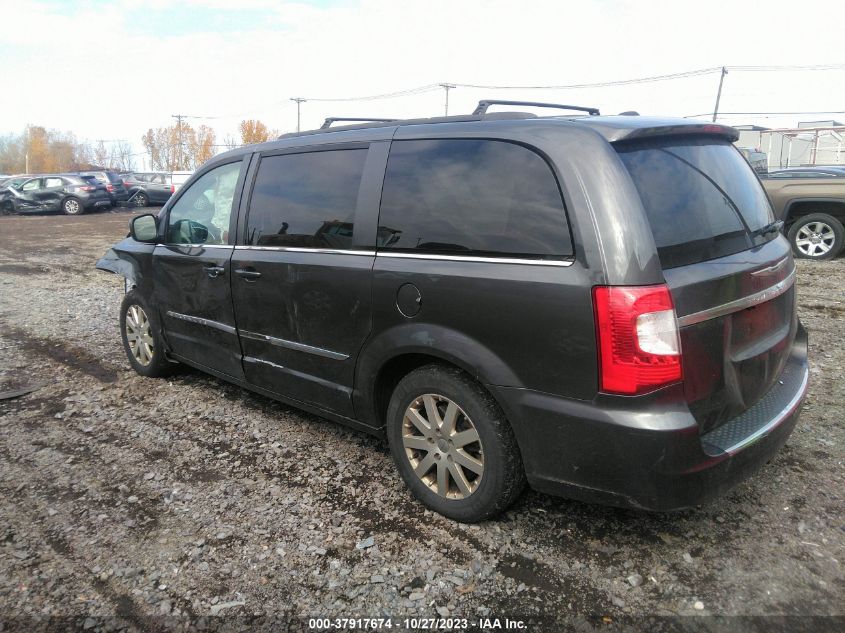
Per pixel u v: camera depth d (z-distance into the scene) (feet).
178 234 14.82
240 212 12.85
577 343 7.89
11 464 12.09
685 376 7.82
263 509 10.35
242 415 14.29
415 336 9.47
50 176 82.58
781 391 9.68
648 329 7.54
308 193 11.50
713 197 9.09
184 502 10.61
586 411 7.97
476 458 9.41
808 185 32.55
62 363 18.44
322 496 10.73
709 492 8.03
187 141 297.53
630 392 7.64
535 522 9.77
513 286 8.35
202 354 14.43
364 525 9.84
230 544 9.41
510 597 8.20
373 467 11.73
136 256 16.07
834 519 9.61
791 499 10.16
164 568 8.88
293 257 11.43
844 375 15.49
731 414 8.70
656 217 8.04
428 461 9.95
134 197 93.97
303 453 12.35
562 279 7.95
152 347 16.48
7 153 324.39
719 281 8.25
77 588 8.50
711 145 9.73
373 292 10.04
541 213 8.30
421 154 9.87
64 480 11.43
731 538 9.25
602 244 7.71
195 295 14.07
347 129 11.34
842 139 100.73
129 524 9.97
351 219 10.59
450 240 9.19
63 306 26.61
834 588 8.18
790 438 12.19
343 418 11.40
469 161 9.24
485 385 8.77
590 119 8.86
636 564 8.75
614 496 8.11
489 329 8.64
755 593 8.14
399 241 9.84
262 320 12.34
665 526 9.58
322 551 9.19
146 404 15.10
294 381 11.98
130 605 8.17
